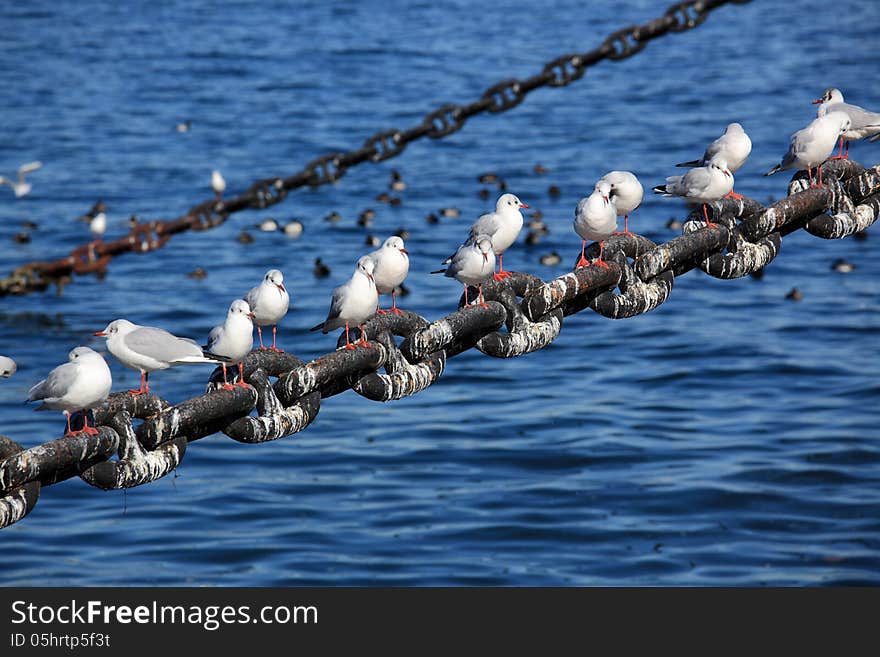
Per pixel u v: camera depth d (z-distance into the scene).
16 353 30.80
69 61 74.44
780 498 21.58
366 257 14.26
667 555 19.70
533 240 38.66
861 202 16.59
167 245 40.31
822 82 65.69
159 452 10.71
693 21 23.17
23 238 40.84
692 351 29.81
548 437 24.41
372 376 12.35
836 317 32.56
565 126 57.09
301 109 61.44
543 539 20.30
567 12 89.25
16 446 9.67
